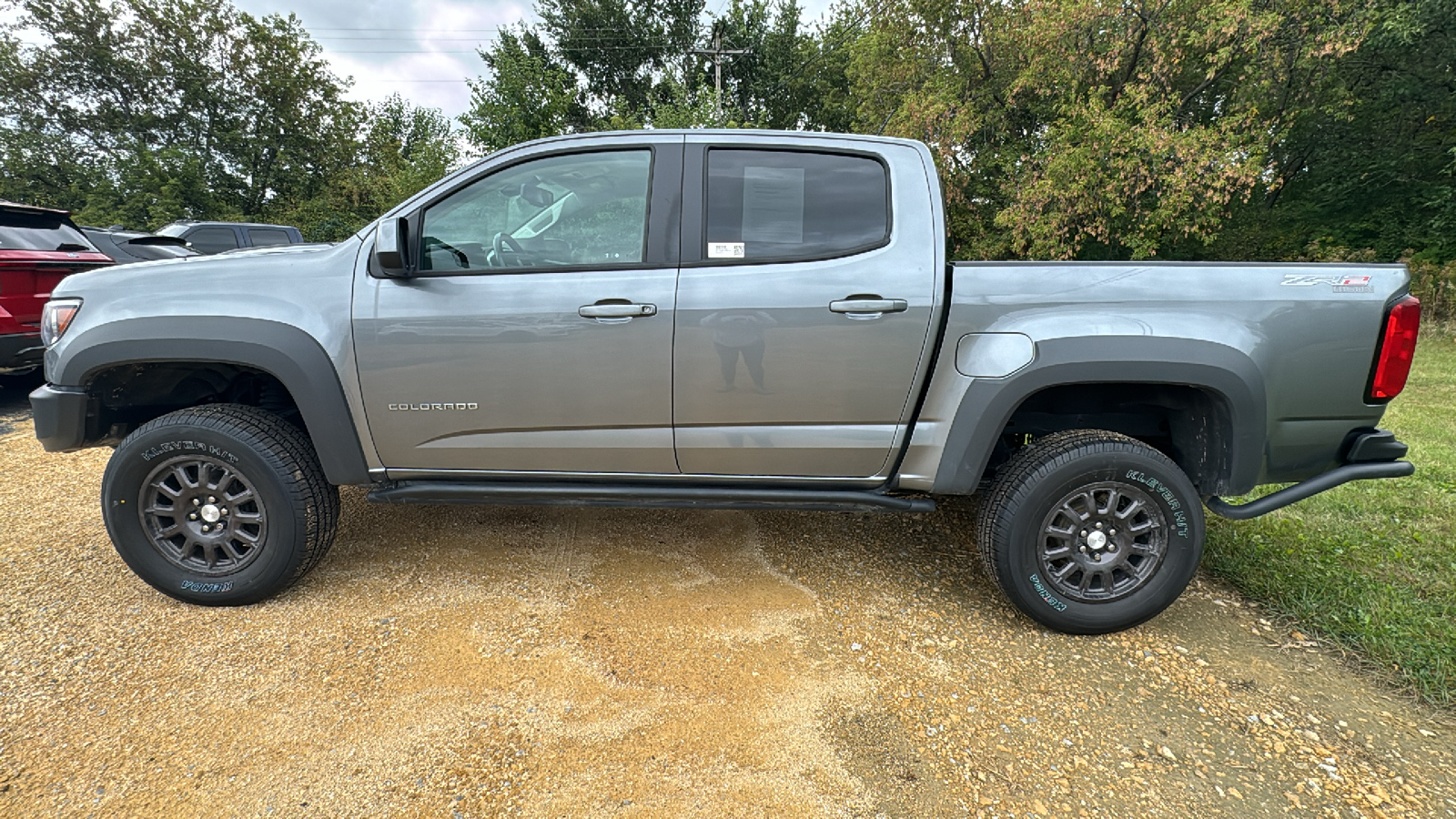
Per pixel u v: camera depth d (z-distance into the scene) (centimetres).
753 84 2725
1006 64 1327
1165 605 243
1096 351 226
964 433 239
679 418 246
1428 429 504
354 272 244
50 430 242
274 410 297
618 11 2625
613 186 250
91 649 230
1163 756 189
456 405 246
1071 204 1135
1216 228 1145
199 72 2492
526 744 191
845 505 253
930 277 235
